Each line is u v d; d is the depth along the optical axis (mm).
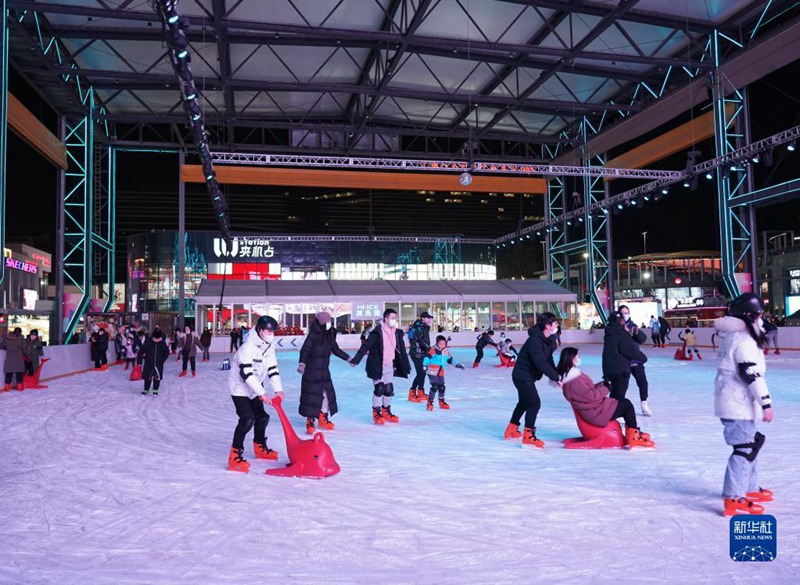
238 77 25766
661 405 8562
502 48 20328
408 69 25594
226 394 11234
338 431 6938
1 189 17062
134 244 46406
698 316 29828
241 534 3438
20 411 8977
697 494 4082
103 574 2883
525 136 32938
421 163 22719
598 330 32750
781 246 31250
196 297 29797
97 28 20719
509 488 4344
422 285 33406
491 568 2879
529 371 5930
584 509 3801
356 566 2932
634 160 28781
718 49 22516
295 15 20562
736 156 20797
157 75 22969
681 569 2838
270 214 71750
